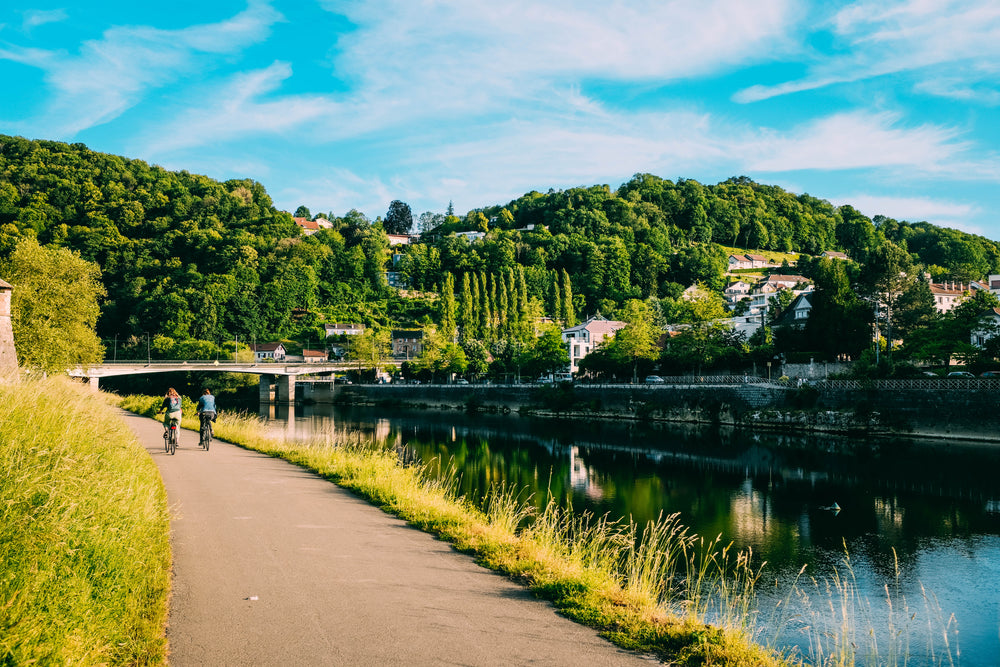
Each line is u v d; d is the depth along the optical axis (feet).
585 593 28.14
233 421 111.24
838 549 71.67
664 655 22.47
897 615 51.67
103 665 19.16
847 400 185.88
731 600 51.47
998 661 42.93
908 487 108.78
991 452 142.41
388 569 31.63
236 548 34.53
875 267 276.21
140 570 27.40
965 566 65.57
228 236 654.94
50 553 22.25
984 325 203.82
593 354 312.50
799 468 129.49
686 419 227.20
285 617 24.70
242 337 519.60
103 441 41.96
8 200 644.27
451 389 344.08
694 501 97.60
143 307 483.92
